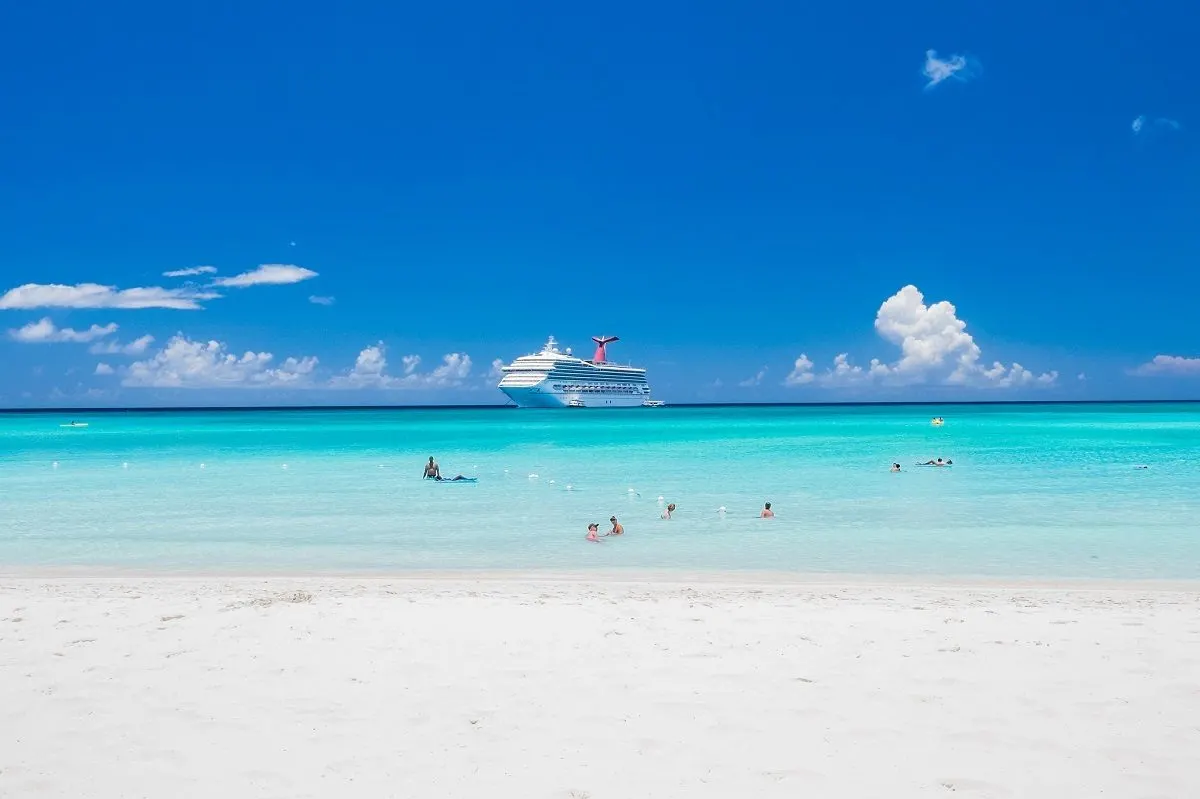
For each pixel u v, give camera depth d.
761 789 5.66
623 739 6.52
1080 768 5.93
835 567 14.91
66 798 5.55
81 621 10.27
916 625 9.90
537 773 5.93
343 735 6.62
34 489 28.84
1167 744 6.31
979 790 5.62
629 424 95.12
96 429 91.94
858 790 5.63
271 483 30.47
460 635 9.52
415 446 53.62
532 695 7.52
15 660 8.61
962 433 65.31
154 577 14.18
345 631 9.71
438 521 21.00
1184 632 9.45
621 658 8.60
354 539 18.41
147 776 5.89
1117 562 15.05
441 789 5.68
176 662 8.52
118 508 23.75
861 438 58.91
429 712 7.11
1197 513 20.69
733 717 6.95
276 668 8.30
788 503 23.52
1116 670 8.05
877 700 7.30
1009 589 12.59
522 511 22.70
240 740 6.52
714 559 15.83
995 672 8.03
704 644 9.11
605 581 13.61
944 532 18.45
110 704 7.31
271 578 13.98
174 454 47.22
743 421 104.88
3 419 149.75
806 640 9.23
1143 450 43.16
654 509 22.81
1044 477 29.58
